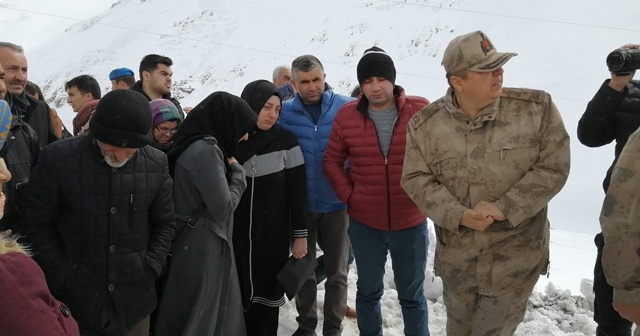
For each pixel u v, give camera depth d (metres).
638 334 2.17
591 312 4.48
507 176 2.68
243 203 3.53
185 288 3.08
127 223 2.71
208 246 3.10
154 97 4.76
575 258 8.27
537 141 2.66
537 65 55.12
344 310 3.95
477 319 2.83
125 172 2.71
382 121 3.46
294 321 4.24
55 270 2.62
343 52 72.88
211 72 73.38
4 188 2.88
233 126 3.26
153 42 86.69
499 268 2.73
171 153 3.17
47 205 2.61
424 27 72.75
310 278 3.84
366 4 84.25
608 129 3.18
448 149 2.75
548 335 4.04
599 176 25.00
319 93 3.92
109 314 2.70
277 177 3.56
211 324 3.08
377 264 3.58
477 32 2.62
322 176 3.89
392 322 4.33
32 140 3.17
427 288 4.79
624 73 3.02
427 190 2.78
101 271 2.66
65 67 84.88
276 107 3.54
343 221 3.92
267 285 3.56
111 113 2.51
